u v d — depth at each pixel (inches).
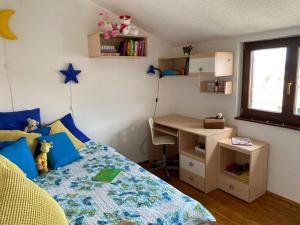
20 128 101.5
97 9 122.6
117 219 56.2
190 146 128.5
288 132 101.0
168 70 145.9
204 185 113.2
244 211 98.2
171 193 67.0
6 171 45.4
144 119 148.5
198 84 139.9
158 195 65.9
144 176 77.9
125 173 80.3
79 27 118.7
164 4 103.3
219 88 123.3
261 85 113.4
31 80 109.4
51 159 86.8
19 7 102.7
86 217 57.0
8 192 41.9
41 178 78.7
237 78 118.7
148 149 149.5
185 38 134.9
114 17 128.1
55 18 111.7
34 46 108.2
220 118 120.0
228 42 120.6
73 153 93.0
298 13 84.4
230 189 111.2
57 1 111.3
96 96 128.8
